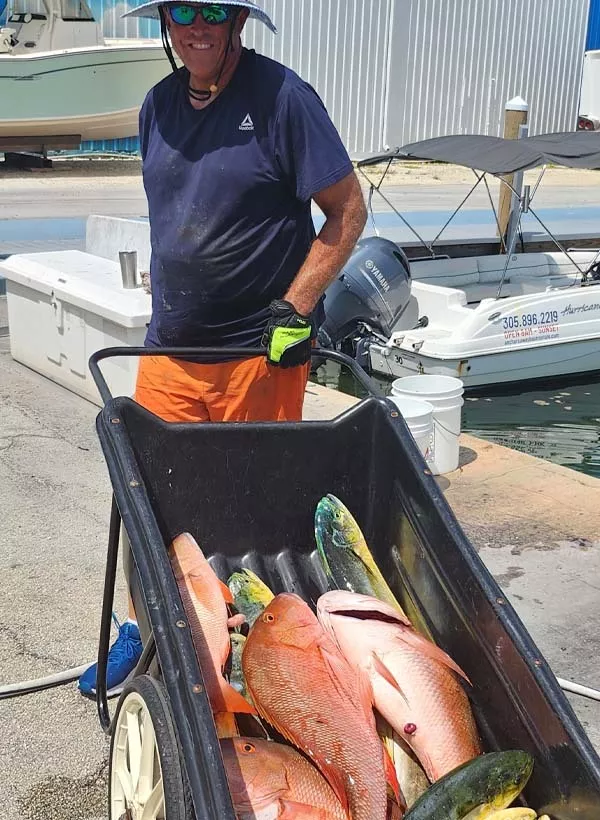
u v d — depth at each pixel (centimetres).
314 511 298
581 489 544
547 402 987
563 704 215
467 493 536
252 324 314
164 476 281
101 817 272
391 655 243
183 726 189
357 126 2862
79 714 317
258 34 2559
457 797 209
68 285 630
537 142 1015
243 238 300
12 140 2114
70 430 587
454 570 254
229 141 292
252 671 241
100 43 2197
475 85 3102
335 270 295
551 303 1003
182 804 204
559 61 3300
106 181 2027
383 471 291
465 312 1009
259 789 212
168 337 319
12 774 288
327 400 700
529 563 445
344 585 282
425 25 2895
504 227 1297
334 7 2678
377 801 213
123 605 384
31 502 480
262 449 288
